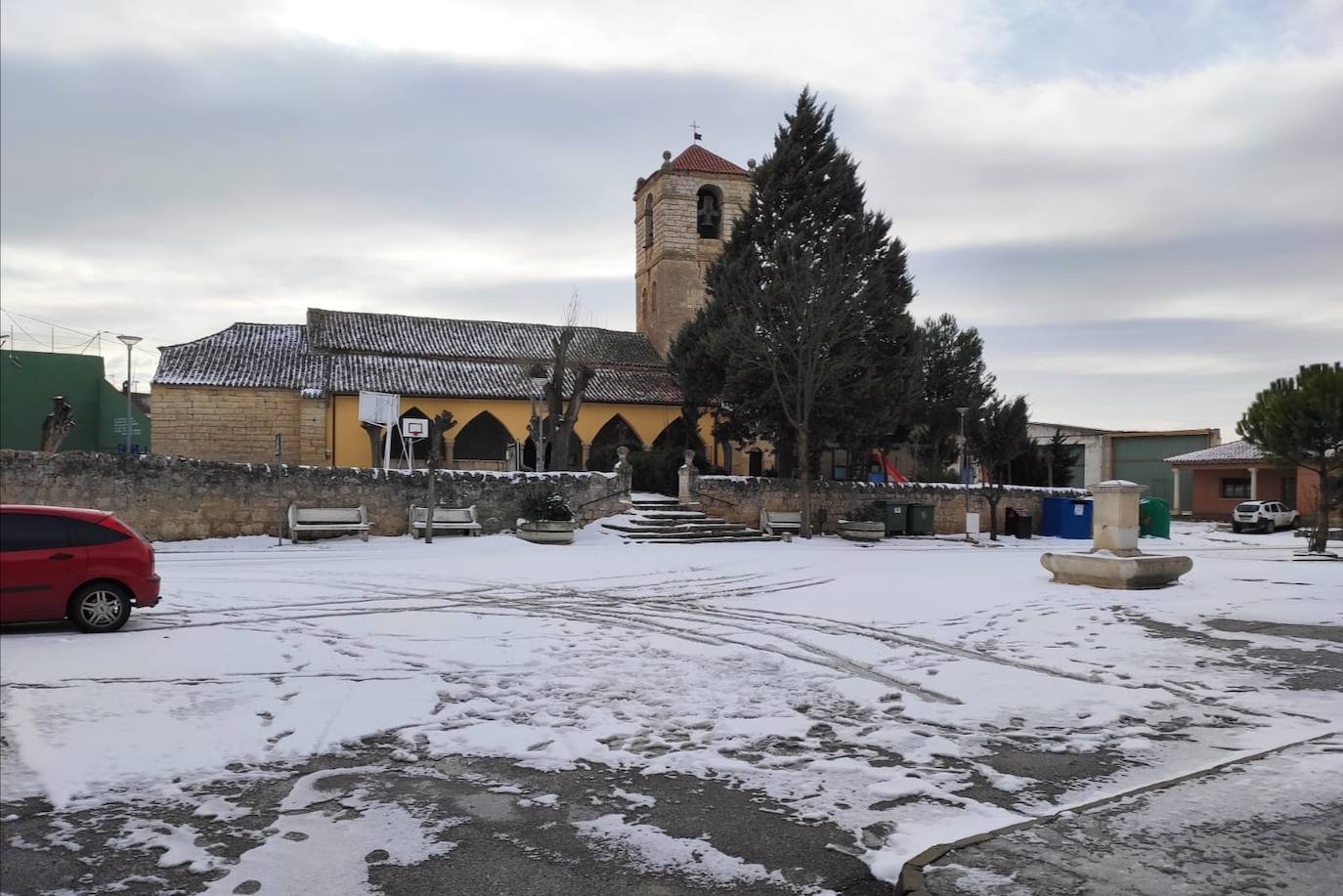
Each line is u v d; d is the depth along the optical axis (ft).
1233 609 41.73
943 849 14.30
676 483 104.73
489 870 14.62
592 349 148.87
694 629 36.68
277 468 73.15
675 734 22.27
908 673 28.84
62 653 29.27
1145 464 179.22
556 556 65.46
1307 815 15.71
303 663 28.68
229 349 128.16
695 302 151.12
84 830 16.03
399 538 75.51
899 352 108.06
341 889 13.87
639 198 165.99
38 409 150.71
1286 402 83.61
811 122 111.75
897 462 153.58
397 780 18.83
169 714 22.70
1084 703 25.25
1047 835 14.84
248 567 56.29
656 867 14.76
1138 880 13.10
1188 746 21.38
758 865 14.83
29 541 32.53
